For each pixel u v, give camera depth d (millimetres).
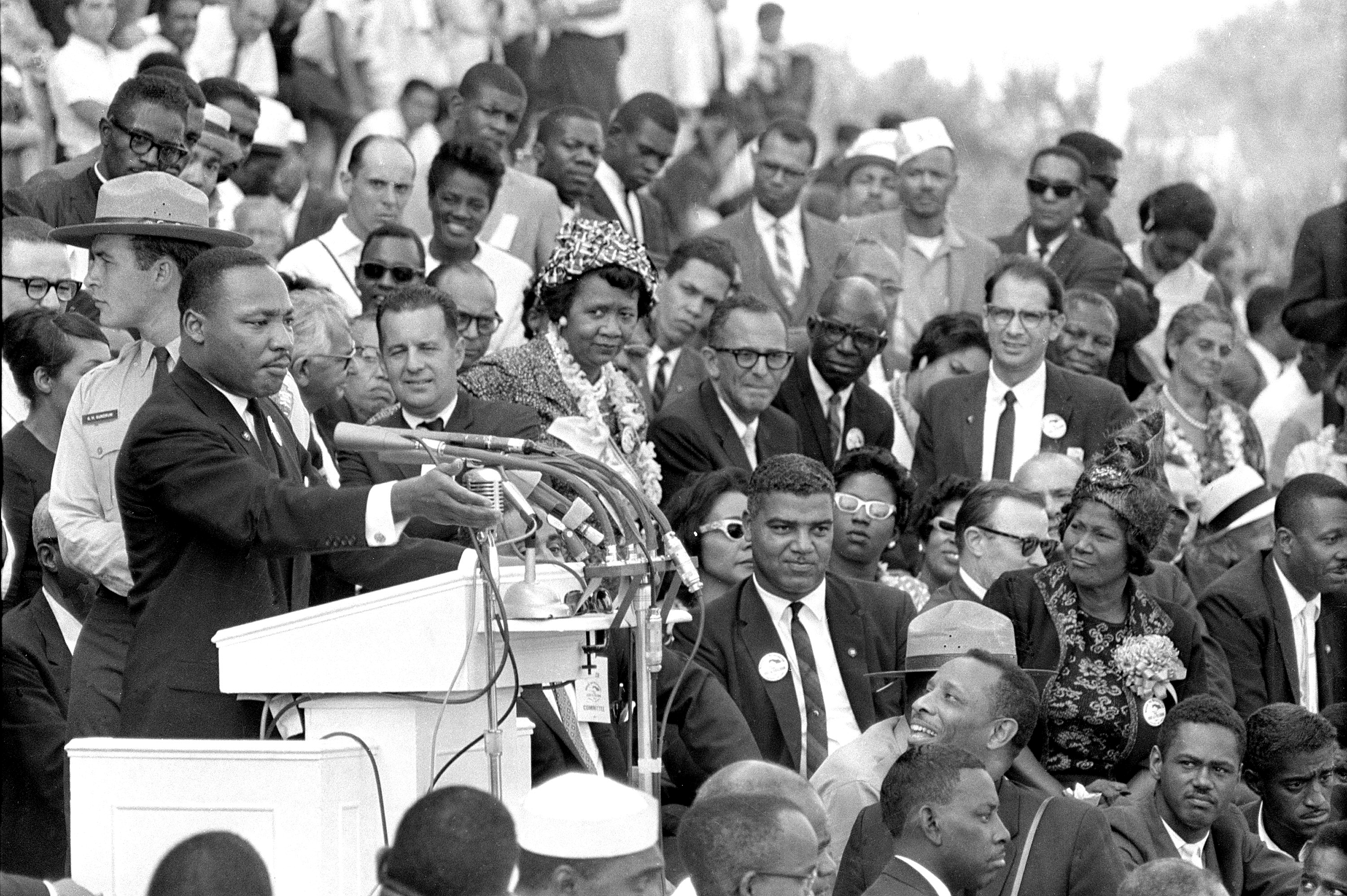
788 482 16375
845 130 31203
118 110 17531
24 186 19500
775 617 16578
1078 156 27562
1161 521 17016
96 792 11414
